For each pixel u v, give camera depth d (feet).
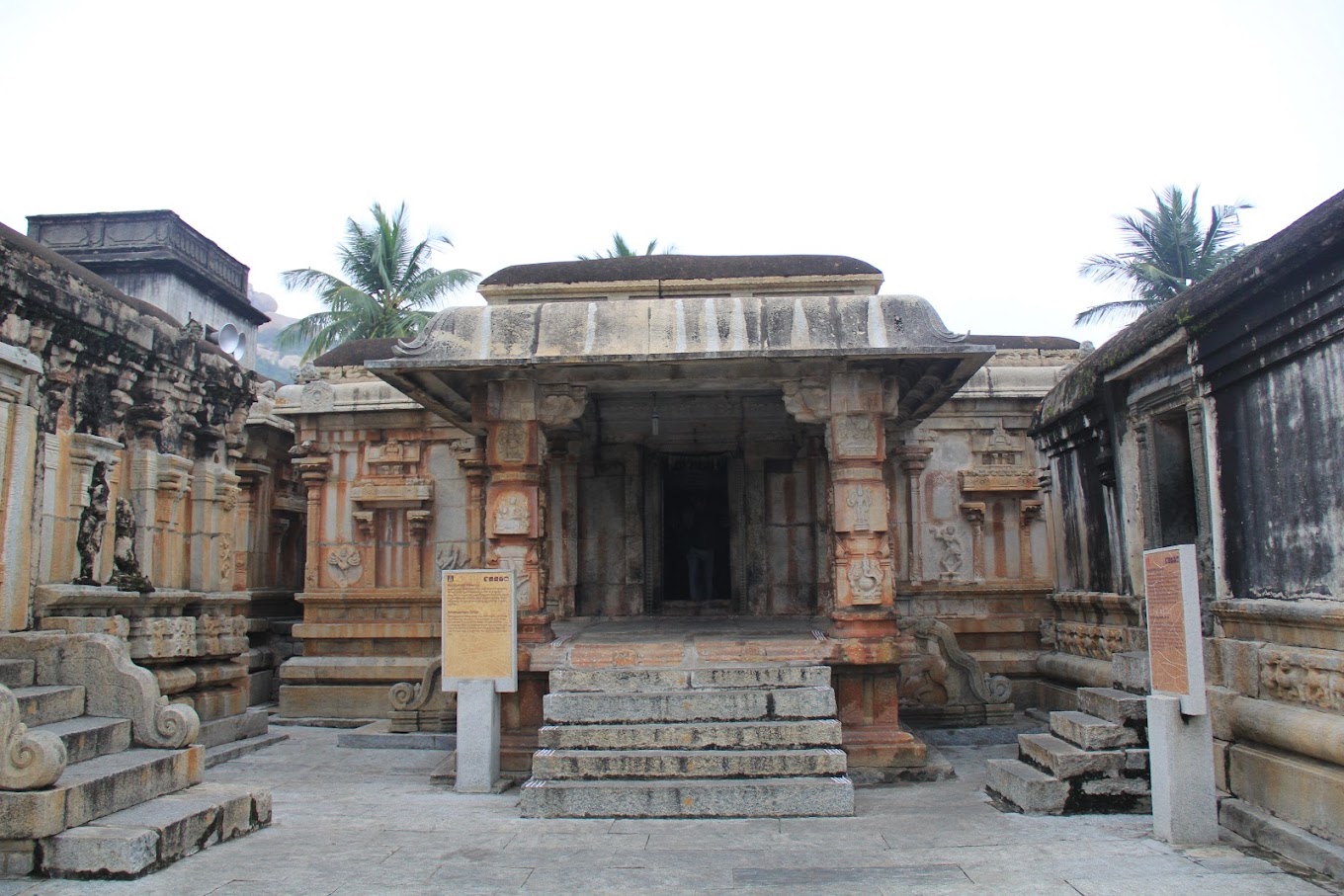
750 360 28.76
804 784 23.98
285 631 53.26
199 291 81.35
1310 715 20.27
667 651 28.96
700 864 19.79
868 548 29.58
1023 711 42.57
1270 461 22.35
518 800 26.37
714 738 25.59
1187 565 20.70
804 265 41.45
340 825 23.59
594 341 29.30
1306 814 20.02
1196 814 20.70
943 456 45.47
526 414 30.27
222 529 38.45
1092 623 37.70
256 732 38.17
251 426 52.03
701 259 42.19
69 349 30.17
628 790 24.08
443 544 46.42
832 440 30.04
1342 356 19.62
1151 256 101.55
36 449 28.76
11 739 19.04
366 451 47.14
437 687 38.96
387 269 97.45
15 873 18.86
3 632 26.43
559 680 27.86
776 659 28.89
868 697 29.37
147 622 32.32
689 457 44.01
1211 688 24.30
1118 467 32.53
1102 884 17.99
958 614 44.42
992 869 19.04
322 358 49.60
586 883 18.61
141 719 23.73
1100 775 23.68
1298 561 21.30
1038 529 45.09
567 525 41.39
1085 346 47.57
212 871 19.44
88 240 77.56
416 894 17.99
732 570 42.68
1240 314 23.04
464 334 29.73
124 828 19.54
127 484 33.55
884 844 21.18
